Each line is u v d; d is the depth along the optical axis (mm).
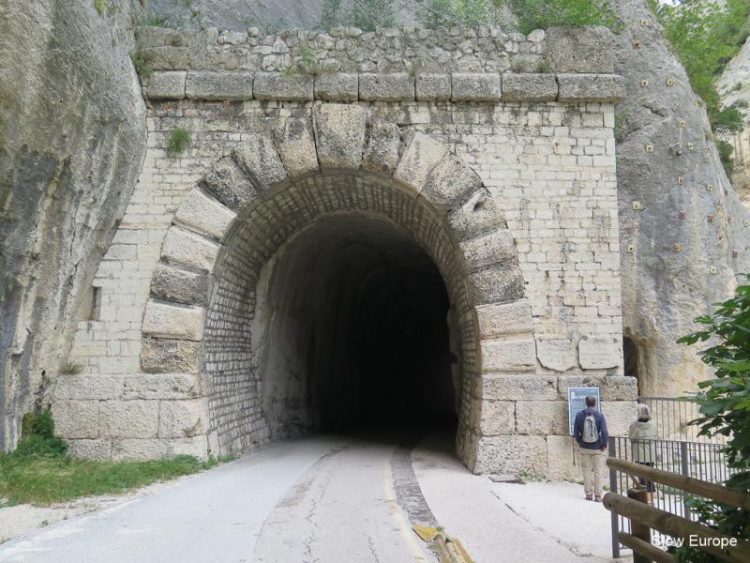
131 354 9383
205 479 8156
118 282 9570
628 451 8945
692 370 11922
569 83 9867
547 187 9773
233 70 10086
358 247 16906
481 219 9641
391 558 4750
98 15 7695
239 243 10703
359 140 9891
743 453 3355
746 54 21906
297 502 6781
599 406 9109
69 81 7215
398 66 10094
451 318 12305
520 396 9180
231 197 9805
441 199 9742
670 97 12984
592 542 5570
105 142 8531
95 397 9156
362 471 9281
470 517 6430
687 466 7758
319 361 16891
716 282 12320
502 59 10109
